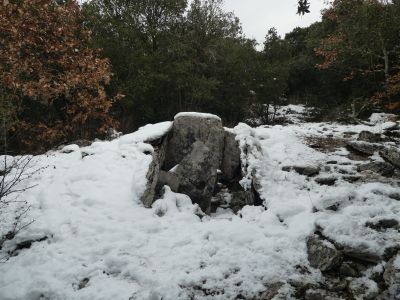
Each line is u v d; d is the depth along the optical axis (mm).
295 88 27297
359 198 6004
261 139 10109
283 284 4293
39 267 4746
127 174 7156
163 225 5785
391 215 5211
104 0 17281
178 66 17469
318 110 20766
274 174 7527
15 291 4340
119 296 4195
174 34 19125
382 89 17047
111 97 15844
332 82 20312
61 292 4340
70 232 5500
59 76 12109
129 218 5863
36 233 5449
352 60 17797
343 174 7688
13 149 11867
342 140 10484
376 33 15719
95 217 5832
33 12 11578
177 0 18594
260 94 21844
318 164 8430
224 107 21125
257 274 4461
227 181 8477
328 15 17734
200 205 7250
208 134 8461
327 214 5410
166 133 8492
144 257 4922
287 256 4789
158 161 7465
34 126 12828
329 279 4391
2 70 10250
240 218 6223
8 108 7535
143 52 16812
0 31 10703
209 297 4164
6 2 8344
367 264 4531
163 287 4207
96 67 11891
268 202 6594
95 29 16422
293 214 5953
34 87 11102
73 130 13016
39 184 6895
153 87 17031
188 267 4680
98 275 4617
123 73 16719
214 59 20141
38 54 11492
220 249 5000
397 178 7367
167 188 6863
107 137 12219
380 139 9961
